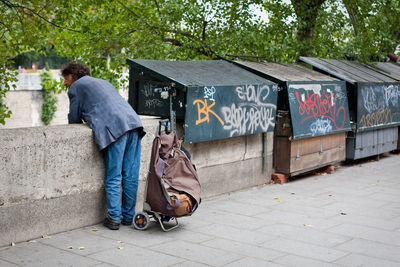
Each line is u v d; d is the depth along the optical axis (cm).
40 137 447
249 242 459
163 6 1098
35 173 445
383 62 1312
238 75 699
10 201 427
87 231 480
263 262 403
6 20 797
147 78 628
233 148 687
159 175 468
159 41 1086
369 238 480
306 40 1134
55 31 891
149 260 401
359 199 661
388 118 1024
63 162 468
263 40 1083
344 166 951
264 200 642
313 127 784
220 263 398
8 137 423
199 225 514
